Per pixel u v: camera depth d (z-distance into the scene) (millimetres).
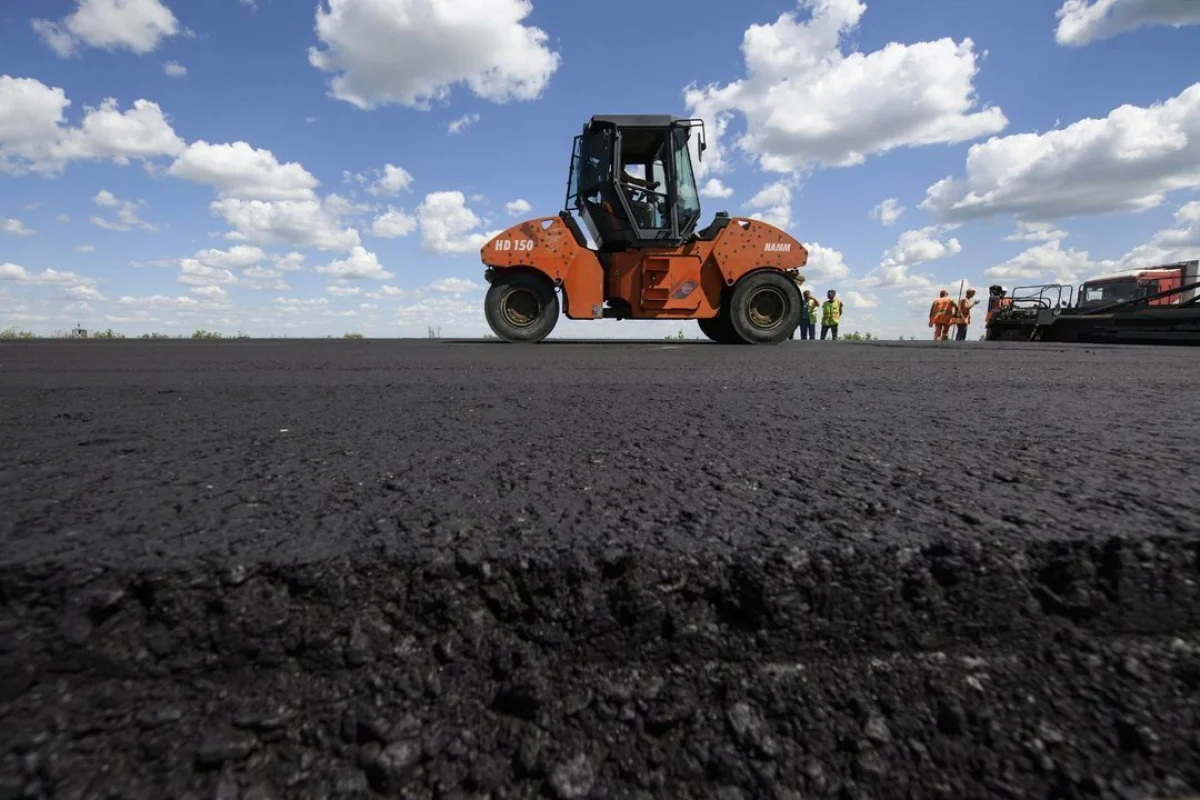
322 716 562
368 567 632
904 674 629
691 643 643
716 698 603
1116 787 513
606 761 543
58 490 909
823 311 15188
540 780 524
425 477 1011
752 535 719
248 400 2055
